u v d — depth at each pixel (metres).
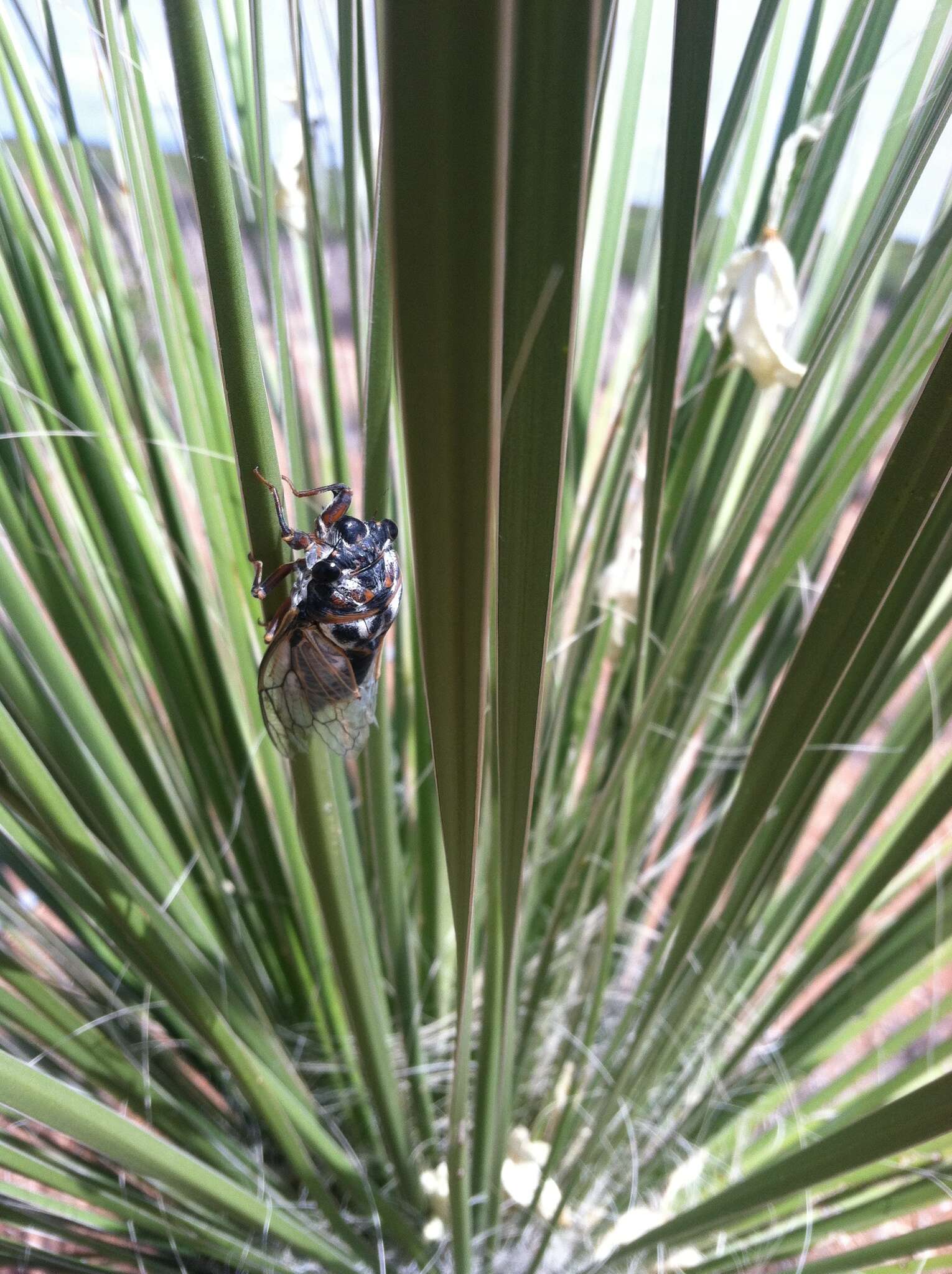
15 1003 0.14
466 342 0.06
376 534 0.11
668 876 0.24
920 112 0.11
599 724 0.18
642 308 0.19
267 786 0.16
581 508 0.18
